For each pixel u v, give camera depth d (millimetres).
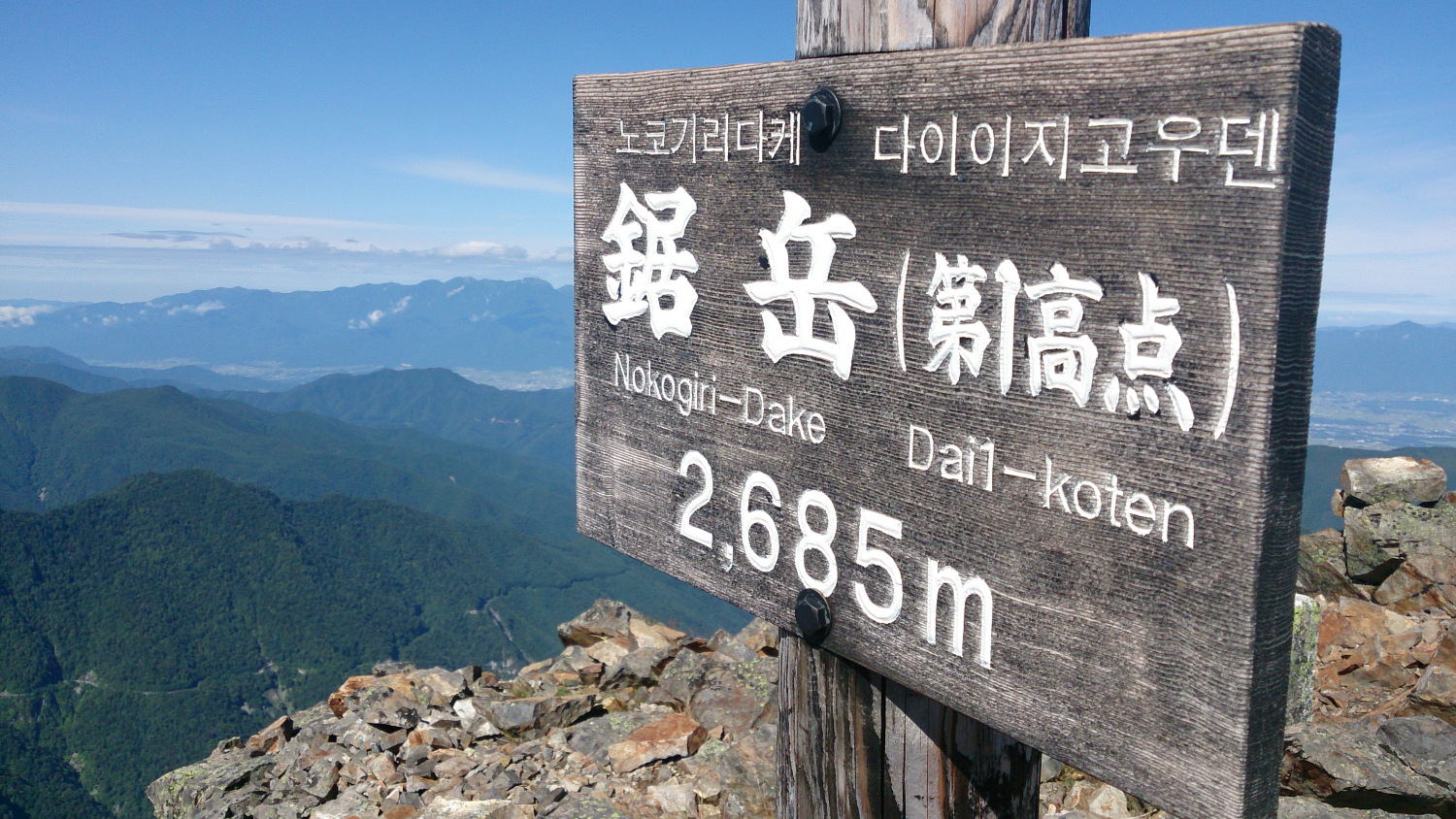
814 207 1639
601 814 4148
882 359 1529
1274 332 1015
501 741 5184
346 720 5453
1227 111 1041
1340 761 3904
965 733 1843
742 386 1876
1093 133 1184
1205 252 1076
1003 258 1312
